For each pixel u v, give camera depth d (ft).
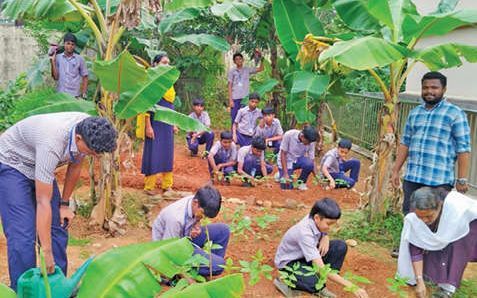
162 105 19.79
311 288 12.88
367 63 14.15
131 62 13.92
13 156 10.62
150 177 20.63
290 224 18.12
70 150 9.89
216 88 43.70
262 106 38.78
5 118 24.93
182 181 23.94
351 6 17.06
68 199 11.93
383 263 15.33
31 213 10.76
